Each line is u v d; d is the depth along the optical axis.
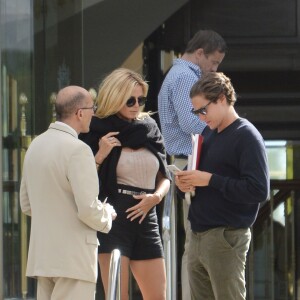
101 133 20.98
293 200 32.78
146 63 33.56
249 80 36.66
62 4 27.95
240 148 18.83
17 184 25.66
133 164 20.84
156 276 21.11
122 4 30.41
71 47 28.44
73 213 18.88
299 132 36.78
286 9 35.12
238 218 19.08
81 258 18.86
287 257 33.22
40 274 18.86
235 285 19.20
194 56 23.78
